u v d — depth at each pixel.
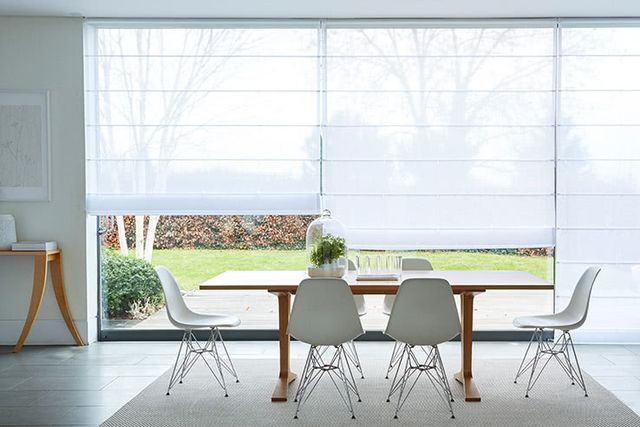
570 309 5.07
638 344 6.41
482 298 6.56
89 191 6.44
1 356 6.00
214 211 6.45
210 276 6.63
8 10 6.11
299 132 6.41
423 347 6.25
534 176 6.38
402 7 5.98
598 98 6.38
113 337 6.65
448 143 6.40
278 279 4.98
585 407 4.54
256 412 4.47
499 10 6.07
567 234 6.39
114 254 6.67
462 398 4.77
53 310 6.45
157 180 6.45
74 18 6.35
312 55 6.40
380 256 4.92
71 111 6.38
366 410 4.52
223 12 6.18
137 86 6.45
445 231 6.40
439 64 6.39
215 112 6.43
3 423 4.25
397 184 6.40
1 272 6.42
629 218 6.39
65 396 4.81
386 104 6.39
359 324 4.42
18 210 6.41
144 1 5.82
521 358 5.85
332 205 6.41
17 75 6.36
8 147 6.38
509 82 6.38
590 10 6.08
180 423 4.25
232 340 6.59
